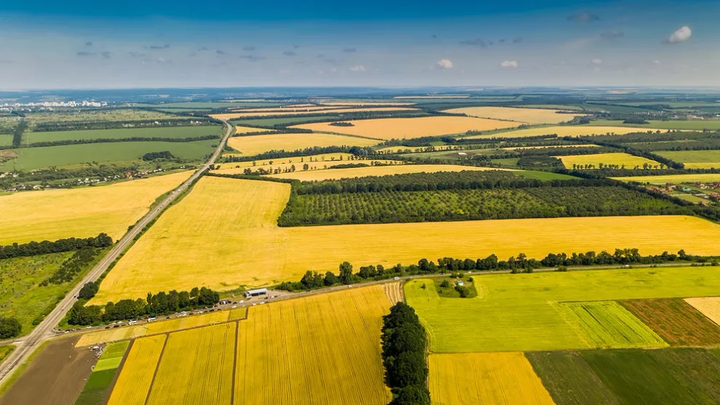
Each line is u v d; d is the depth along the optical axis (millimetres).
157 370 97250
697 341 105875
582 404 86188
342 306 122312
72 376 95875
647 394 88938
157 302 120125
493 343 105125
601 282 134750
